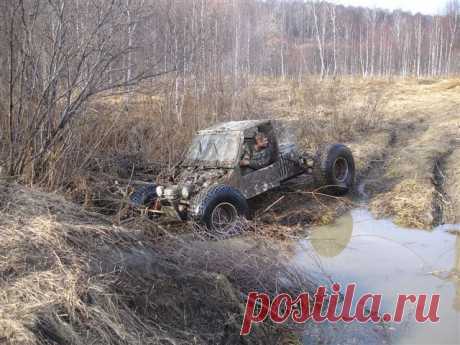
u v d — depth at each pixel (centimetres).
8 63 609
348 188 819
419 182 824
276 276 463
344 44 4141
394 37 4312
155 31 896
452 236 627
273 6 4025
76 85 620
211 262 452
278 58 3064
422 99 2027
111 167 791
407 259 555
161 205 650
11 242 397
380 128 1409
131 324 343
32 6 611
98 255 409
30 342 295
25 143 608
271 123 742
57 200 518
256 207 750
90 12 622
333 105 1430
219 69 1246
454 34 4394
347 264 544
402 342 389
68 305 334
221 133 719
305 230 672
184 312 384
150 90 926
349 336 401
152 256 432
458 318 421
